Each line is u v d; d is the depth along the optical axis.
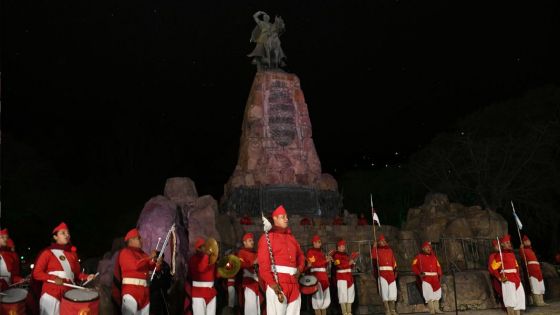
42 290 7.95
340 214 25.80
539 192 35.75
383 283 13.37
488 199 35.97
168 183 16.75
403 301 14.18
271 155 26.00
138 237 8.73
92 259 19.75
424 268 13.52
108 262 13.05
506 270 12.89
